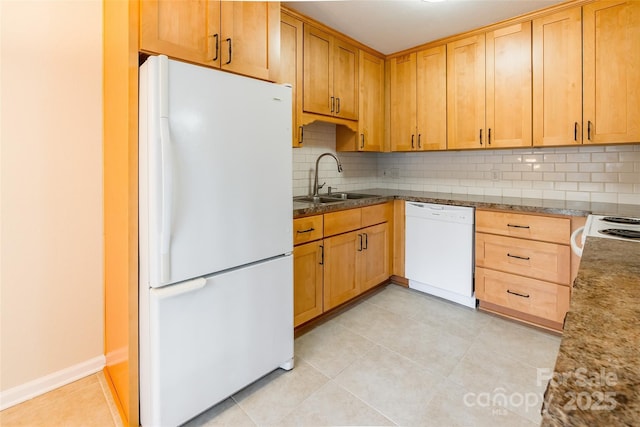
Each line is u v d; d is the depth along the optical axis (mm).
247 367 1679
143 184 1349
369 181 3715
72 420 1558
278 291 1809
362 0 2225
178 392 1415
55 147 1730
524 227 2354
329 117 2723
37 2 1637
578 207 2248
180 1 1427
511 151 2902
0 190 1600
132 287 1412
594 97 2227
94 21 1800
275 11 1792
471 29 2699
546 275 2279
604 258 1060
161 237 1308
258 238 1683
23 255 1675
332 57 2713
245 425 1520
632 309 677
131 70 1326
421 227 2936
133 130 1353
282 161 1779
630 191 2383
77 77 1768
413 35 2816
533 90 2463
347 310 2703
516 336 2277
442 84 2932
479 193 3111
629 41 2100
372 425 1516
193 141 1387
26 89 1634
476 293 2641
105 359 1935
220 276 1536
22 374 1695
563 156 2646
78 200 1813
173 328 1382
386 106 3336
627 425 356
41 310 1737
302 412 1598
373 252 2896
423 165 3479
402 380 1825
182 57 1431
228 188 1529
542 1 2271
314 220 2309
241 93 1560
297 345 2186
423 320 2527
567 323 620
